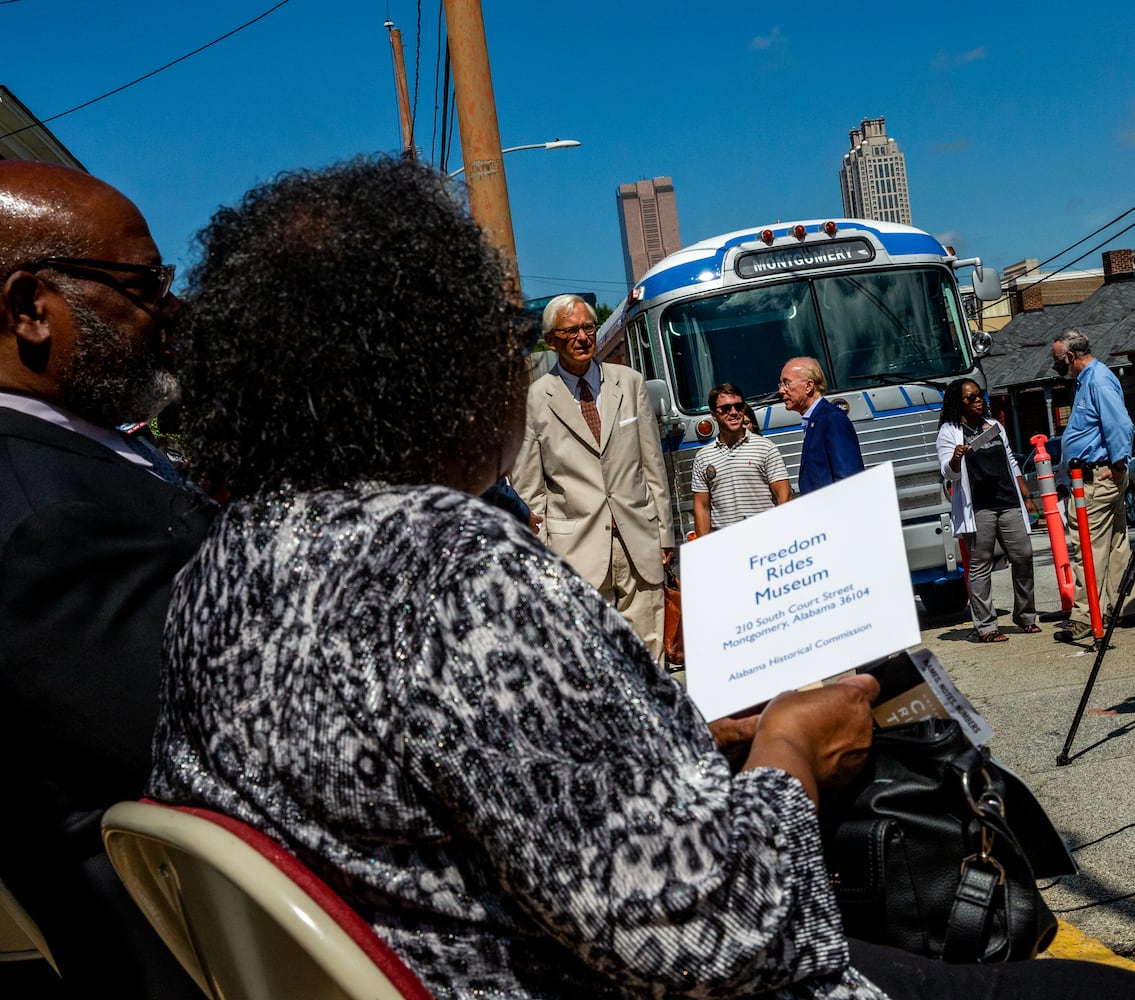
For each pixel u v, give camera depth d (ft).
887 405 30.01
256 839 3.74
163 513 6.10
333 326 3.96
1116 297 130.62
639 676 3.76
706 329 30.73
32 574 5.20
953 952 5.11
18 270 6.65
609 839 3.38
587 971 3.69
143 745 5.24
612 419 19.24
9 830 5.47
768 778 4.08
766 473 24.95
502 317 4.40
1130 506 44.83
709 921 3.43
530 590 3.60
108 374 6.90
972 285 32.27
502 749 3.44
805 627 4.91
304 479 4.07
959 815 5.39
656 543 19.52
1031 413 126.93
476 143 24.21
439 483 4.31
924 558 29.86
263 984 3.92
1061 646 24.75
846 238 31.60
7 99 56.39
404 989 3.53
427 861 3.67
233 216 4.45
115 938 5.38
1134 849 12.44
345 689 3.58
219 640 3.93
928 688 5.39
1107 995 4.56
